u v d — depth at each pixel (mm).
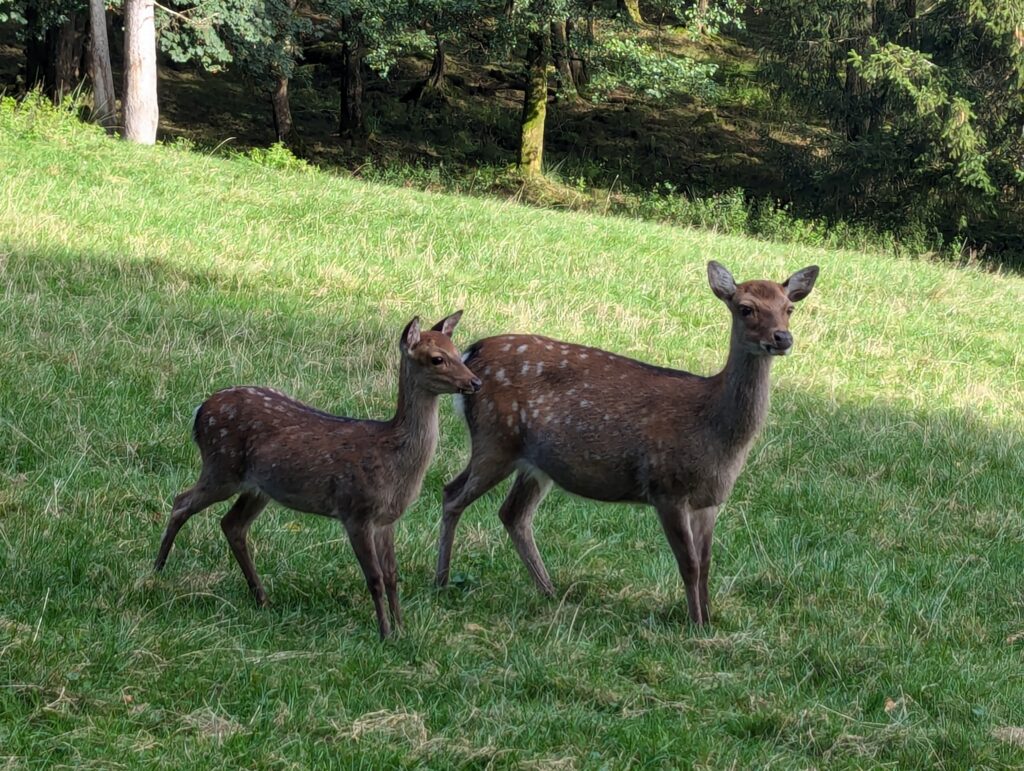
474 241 14969
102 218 13273
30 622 5062
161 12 22219
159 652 4926
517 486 6512
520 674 5176
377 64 25828
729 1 26969
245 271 12094
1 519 6258
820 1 25906
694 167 30203
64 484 6754
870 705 5387
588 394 6164
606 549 7121
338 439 5492
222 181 16453
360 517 5457
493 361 6402
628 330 11945
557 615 5941
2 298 9844
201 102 31031
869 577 7023
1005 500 8773
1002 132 25391
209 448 5746
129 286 10914
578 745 4648
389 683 4992
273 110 27969
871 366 12102
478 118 31953
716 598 6504
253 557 6289
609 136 31938
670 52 35781
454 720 4734
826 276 16109
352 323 10906
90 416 7801
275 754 4289
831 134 27312
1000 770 4855
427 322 11289
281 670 4934
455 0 25375
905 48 24078
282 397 5855
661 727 4844
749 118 33156
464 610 5953
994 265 25406
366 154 28734
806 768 4715
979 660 6023
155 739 4316
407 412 5457
